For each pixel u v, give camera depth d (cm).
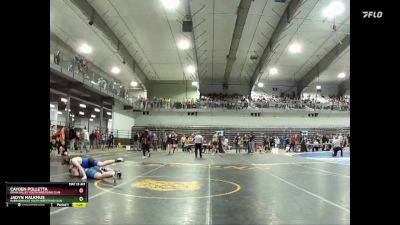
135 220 472
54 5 2138
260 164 1577
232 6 2347
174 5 2227
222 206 570
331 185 847
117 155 2181
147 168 1275
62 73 2208
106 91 3100
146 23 2636
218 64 3866
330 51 3391
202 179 942
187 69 4034
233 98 4488
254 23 2673
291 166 1466
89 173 904
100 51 3042
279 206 576
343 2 2311
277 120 4256
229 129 4172
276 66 3969
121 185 800
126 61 3266
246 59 3638
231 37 2945
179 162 1644
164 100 4306
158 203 589
